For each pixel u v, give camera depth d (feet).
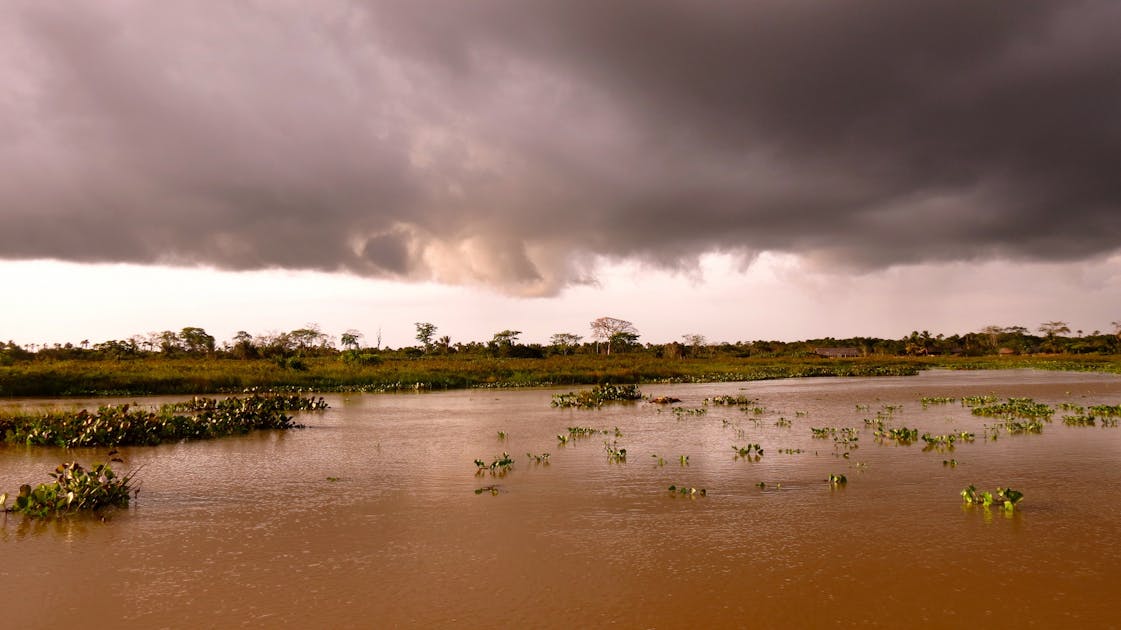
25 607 19.35
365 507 30.63
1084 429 55.31
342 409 80.69
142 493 33.76
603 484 35.29
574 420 66.90
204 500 32.17
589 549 24.25
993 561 22.52
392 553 23.99
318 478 37.40
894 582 20.72
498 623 18.07
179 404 82.17
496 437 54.19
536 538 25.64
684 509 29.86
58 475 31.86
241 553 24.09
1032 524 26.94
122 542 25.43
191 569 22.41
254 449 48.34
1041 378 147.13
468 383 130.41
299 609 19.10
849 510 29.43
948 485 34.30
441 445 49.78
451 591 20.35
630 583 20.85
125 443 51.01
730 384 133.90
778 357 312.71
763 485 34.68
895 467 39.34
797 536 25.59
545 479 36.68
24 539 25.84
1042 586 20.29
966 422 62.13
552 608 19.02
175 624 18.16
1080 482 34.71
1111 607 18.72
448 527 27.22
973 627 17.54
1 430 53.98
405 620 18.31
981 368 216.95
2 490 35.45
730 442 50.49
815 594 19.84
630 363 214.07
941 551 23.61
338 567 22.56
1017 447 46.26
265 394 97.50
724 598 19.61
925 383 131.54
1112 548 23.82
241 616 18.65
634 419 67.56
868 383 133.90
